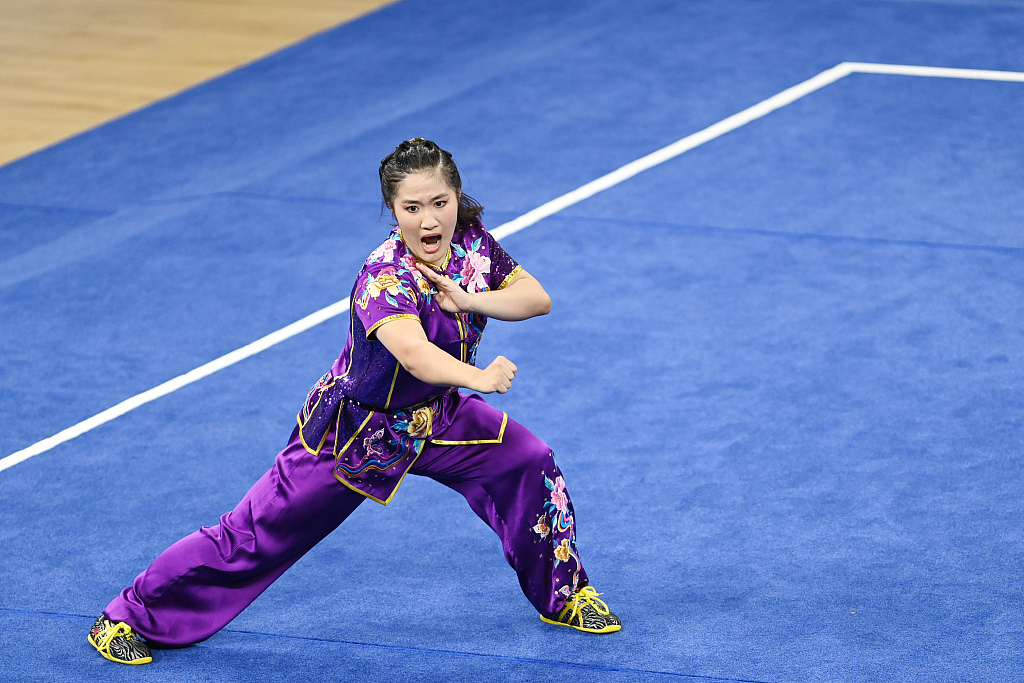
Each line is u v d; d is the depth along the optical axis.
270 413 20.02
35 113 35.50
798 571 15.59
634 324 22.33
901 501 16.95
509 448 13.88
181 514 17.33
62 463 18.70
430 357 12.00
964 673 13.67
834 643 14.26
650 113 32.91
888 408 19.31
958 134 30.62
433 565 16.14
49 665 14.30
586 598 14.71
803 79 34.81
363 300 12.50
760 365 20.77
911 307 22.52
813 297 23.06
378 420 13.29
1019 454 17.98
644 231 26.23
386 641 14.69
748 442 18.56
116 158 31.89
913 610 14.78
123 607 14.34
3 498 17.80
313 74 37.56
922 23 39.22
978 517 16.55
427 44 39.59
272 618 15.16
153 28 43.47
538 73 36.25
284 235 26.97
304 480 13.64
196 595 14.26
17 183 30.44
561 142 31.25
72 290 24.64
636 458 18.25
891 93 33.50
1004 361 20.58
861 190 27.73
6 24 44.38
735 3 42.00
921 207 26.75
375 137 32.25
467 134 32.00
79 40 42.31
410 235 12.53
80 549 16.58
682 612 14.95
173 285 24.77
